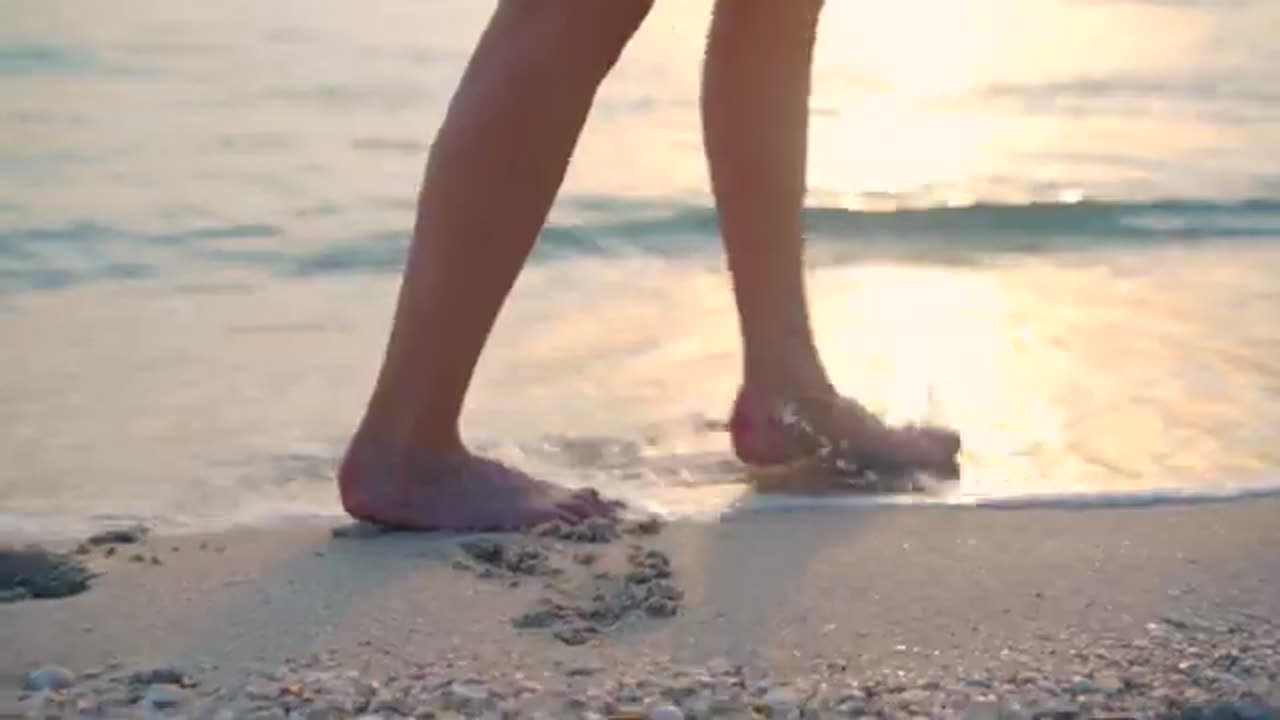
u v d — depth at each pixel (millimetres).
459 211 2264
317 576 2166
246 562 2229
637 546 2291
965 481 2641
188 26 8406
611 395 3131
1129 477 2660
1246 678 1820
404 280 2363
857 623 1995
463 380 2369
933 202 5270
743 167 2592
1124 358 3432
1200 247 4734
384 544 2309
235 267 4242
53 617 2018
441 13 9180
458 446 2412
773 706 1733
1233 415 3025
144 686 1794
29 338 3529
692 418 2986
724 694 1764
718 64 2559
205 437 2887
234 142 5934
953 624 1990
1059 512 2457
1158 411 3051
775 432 2643
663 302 3922
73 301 3867
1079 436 2898
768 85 2557
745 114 2568
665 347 3494
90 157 5582
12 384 3184
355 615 2021
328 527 2406
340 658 1884
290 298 3949
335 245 4480
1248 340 3576
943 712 1729
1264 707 1741
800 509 2475
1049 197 5336
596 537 2320
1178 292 4090
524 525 2365
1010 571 2184
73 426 2936
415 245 2316
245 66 7477
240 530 2389
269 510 2504
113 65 7367
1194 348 3512
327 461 2768
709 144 2609
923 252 4711
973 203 5238
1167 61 8617
